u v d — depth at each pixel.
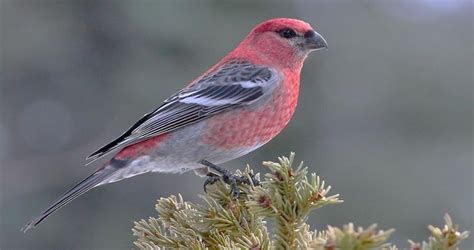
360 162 17.05
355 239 3.64
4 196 16.89
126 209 16.31
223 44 18.08
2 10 18.67
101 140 17.86
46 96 18.69
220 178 5.71
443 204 16.69
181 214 5.08
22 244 16.22
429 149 17.97
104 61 18.69
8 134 18.19
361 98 18.31
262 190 4.65
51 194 17.38
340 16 19.38
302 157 17.31
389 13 19.98
